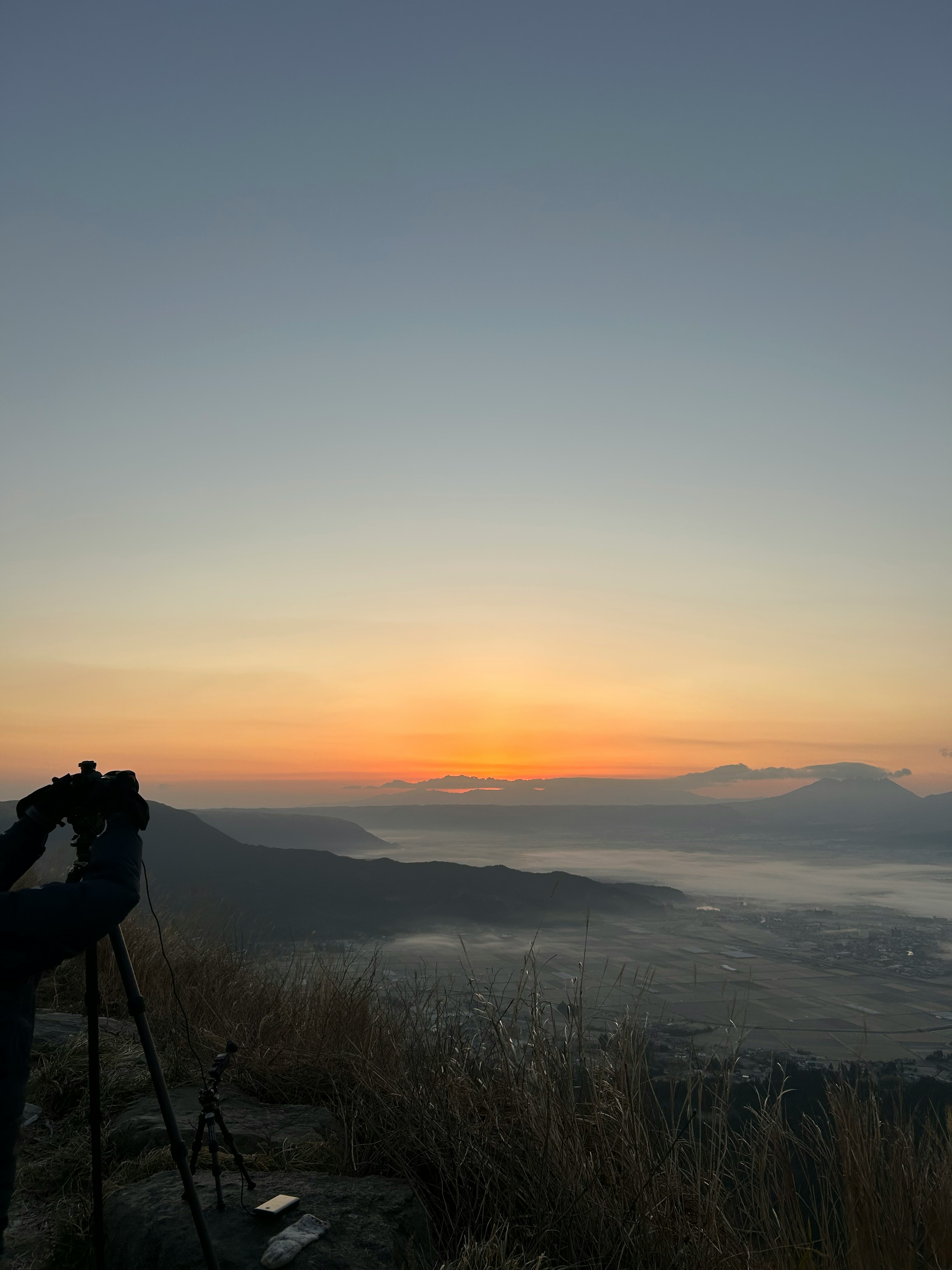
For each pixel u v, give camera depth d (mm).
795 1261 3234
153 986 5883
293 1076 4344
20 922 1728
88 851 2012
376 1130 3801
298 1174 3320
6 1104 1715
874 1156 3332
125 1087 4199
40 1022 5066
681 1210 3330
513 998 4199
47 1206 3264
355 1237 2816
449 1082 3896
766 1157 3389
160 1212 2939
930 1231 3262
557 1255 3156
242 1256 2658
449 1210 3498
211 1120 2961
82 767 2031
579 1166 3414
